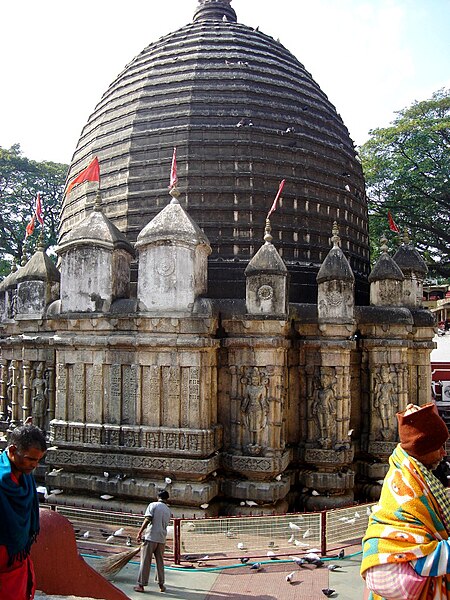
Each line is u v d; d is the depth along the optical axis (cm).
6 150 5284
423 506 464
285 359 2052
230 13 3141
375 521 479
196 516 1798
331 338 2050
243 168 2427
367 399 2175
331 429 2030
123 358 1958
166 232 1917
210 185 2409
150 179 2469
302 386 2095
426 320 2325
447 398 3231
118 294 2053
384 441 2120
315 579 1311
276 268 1947
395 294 2225
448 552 439
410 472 477
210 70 2625
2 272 5262
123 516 1587
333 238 2142
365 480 2161
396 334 2145
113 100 2820
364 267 2859
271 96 2602
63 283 2058
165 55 2777
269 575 1336
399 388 2134
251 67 2659
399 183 4778
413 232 4922
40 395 2216
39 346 2228
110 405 1966
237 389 1962
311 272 2444
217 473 1966
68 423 1992
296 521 1631
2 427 2470
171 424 1889
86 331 2016
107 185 2598
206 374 1903
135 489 1869
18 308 2273
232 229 2377
